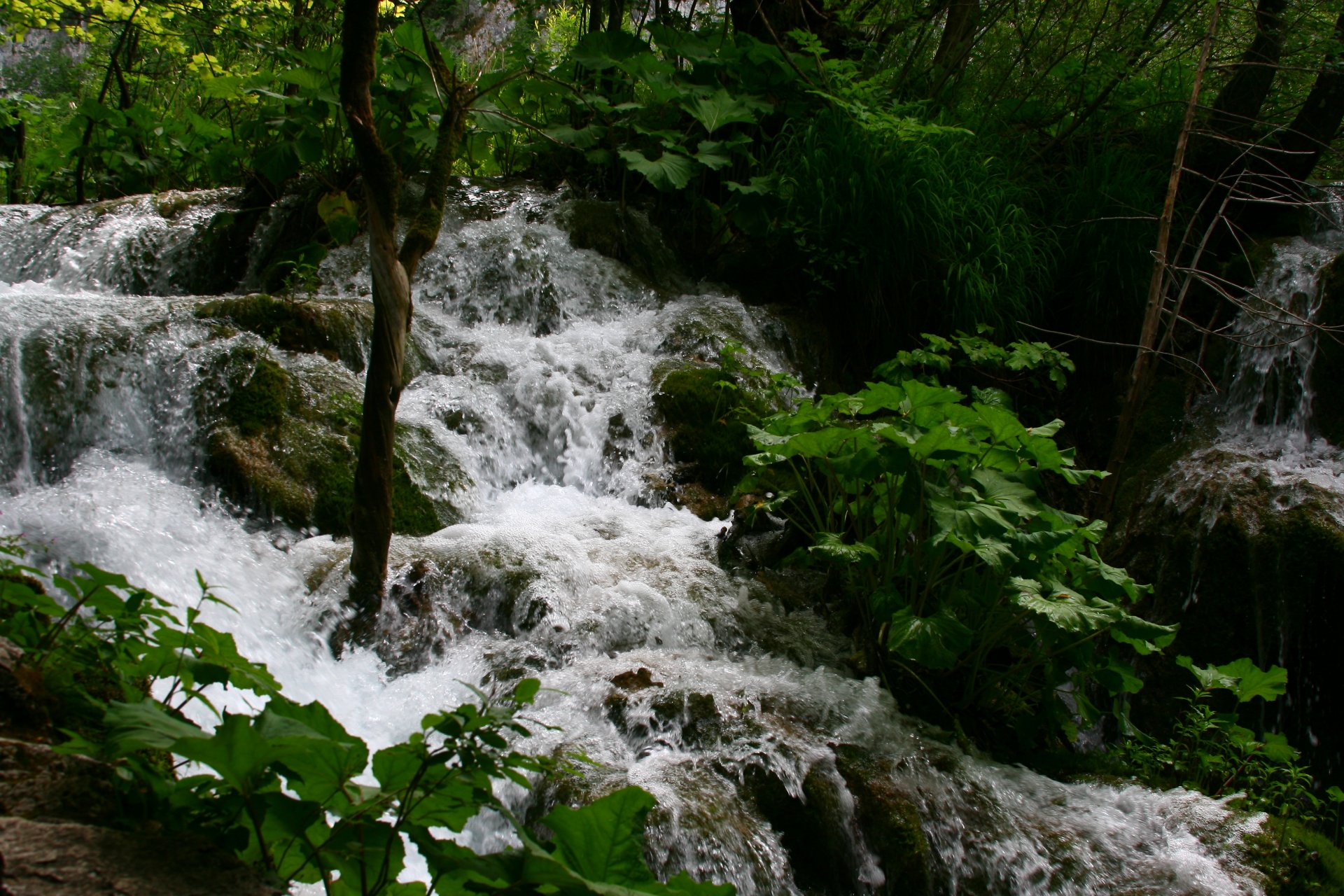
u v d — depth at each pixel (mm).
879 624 4051
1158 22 7816
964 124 7633
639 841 1377
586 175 7680
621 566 4316
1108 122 7742
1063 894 3137
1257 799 3656
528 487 5180
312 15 9820
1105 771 3855
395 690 3564
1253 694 3859
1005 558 3475
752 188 6746
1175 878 3145
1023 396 6797
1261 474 5430
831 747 3389
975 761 3592
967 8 7945
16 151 9352
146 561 3605
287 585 3801
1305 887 3250
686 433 5406
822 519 4734
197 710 2951
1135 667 5152
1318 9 7250
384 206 3324
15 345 4297
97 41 11031
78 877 1197
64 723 1776
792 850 3121
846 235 6633
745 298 6969
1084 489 6352
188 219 7227
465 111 3727
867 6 8164
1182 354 6684
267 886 1288
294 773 1396
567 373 5645
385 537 3682
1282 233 7203
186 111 8523
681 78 7332
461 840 2945
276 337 4992
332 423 4656
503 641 3812
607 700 3410
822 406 4078
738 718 3357
